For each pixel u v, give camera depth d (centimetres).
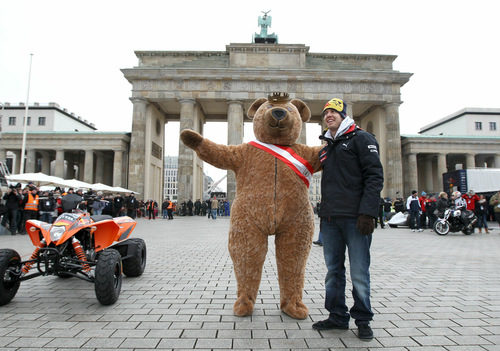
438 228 1838
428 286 664
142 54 4959
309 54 4975
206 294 599
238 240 462
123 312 501
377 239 1606
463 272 806
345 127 433
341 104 449
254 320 464
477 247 1292
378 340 399
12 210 1686
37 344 384
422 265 900
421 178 6569
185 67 4909
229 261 941
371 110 5450
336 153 432
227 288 642
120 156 5466
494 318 477
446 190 3198
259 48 4894
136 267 727
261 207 450
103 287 519
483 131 7550
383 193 4959
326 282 443
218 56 4994
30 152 5528
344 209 415
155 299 568
